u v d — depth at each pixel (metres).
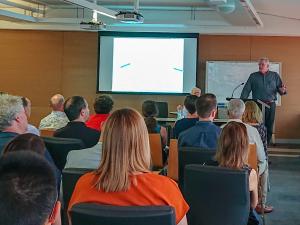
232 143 2.69
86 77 10.52
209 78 10.06
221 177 2.54
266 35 9.94
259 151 3.76
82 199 1.65
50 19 9.70
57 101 4.80
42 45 10.58
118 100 10.38
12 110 2.72
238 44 10.09
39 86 10.62
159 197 1.63
